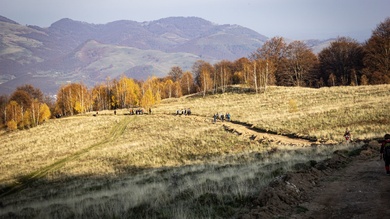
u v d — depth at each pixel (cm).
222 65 15088
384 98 5100
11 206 2191
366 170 1370
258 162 2258
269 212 935
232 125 5231
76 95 10969
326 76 11331
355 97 5841
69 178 3422
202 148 3984
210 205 1142
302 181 1214
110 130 6681
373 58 8675
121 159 4041
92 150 5006
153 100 9769
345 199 1009
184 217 1035
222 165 2494
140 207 1280
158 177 2366
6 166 4712
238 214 994
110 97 12244
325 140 3162
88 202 1634
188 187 1485
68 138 6275
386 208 888
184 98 11400
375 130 3194
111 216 1227
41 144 6100
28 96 12669
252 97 8850
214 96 10369
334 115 4394
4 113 11125
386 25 9125
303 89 8919
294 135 3812
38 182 3472
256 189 1249
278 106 6606
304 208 968
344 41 11044
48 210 1638
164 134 5362
